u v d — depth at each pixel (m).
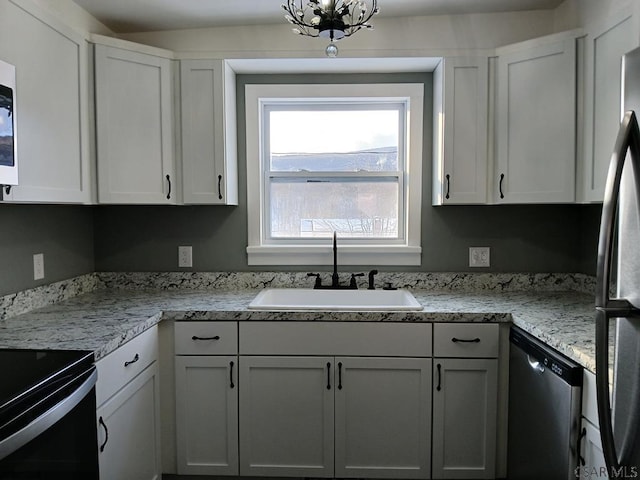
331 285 2.60
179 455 2.10
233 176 2.53
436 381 2.03
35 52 1.67
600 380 0.95
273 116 2.72
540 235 2.56
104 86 2.11
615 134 1.79
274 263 2.65
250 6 2.21
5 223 1.88
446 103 2.30
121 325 1.78
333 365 2.04
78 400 1.30
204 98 2.35
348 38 2.40
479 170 2.31
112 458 1.62
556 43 2.06
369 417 2.05
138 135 2.22
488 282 2.58
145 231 2.65
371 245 2.66
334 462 2.08
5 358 1.38
